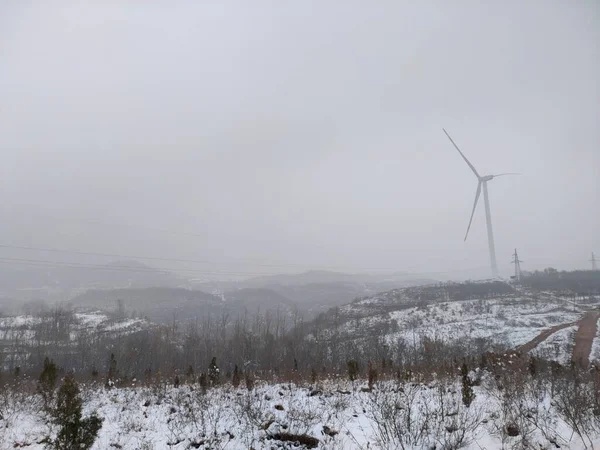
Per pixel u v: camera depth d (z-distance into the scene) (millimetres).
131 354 56188
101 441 12312
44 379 16344
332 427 12102
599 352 47312
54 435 13062
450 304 101938
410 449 9969
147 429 13625
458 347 53688
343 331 84250
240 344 58812
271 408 14836
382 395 15609
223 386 21422
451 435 10352
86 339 75188
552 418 12070
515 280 134750
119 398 19438
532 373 18328
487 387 17688
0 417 14914
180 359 58969
